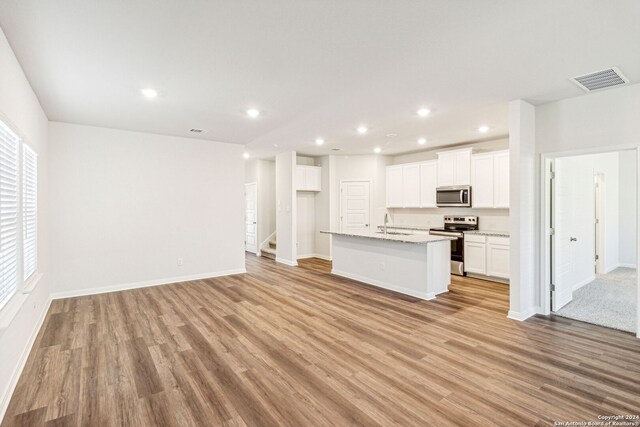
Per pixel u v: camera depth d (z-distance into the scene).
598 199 6.17
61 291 4.56
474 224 6.18
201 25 2.15
